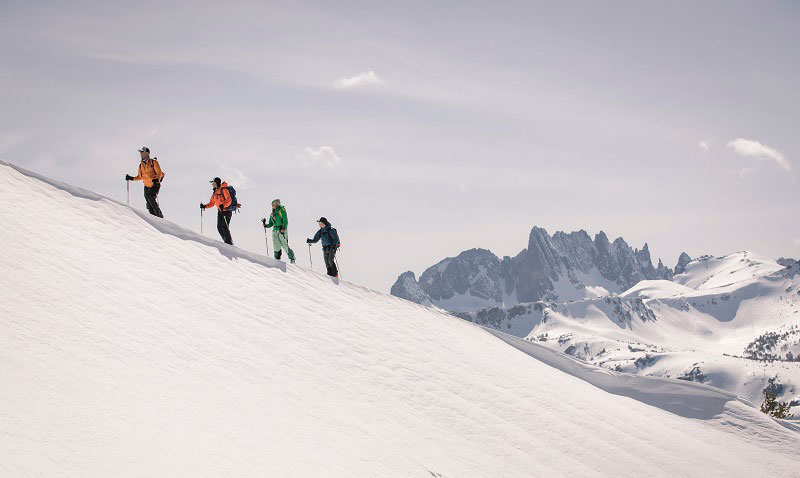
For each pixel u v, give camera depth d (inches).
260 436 430.3
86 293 534.0
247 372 533.6
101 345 453.7
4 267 509.7
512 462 612.1
